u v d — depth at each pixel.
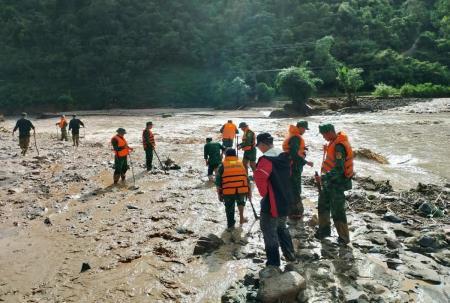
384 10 104.75
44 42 93.94
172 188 9.90
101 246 6.16
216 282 4.83
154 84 83.12
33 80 86.00
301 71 43.72
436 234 6.11
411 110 42.41
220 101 64.50
